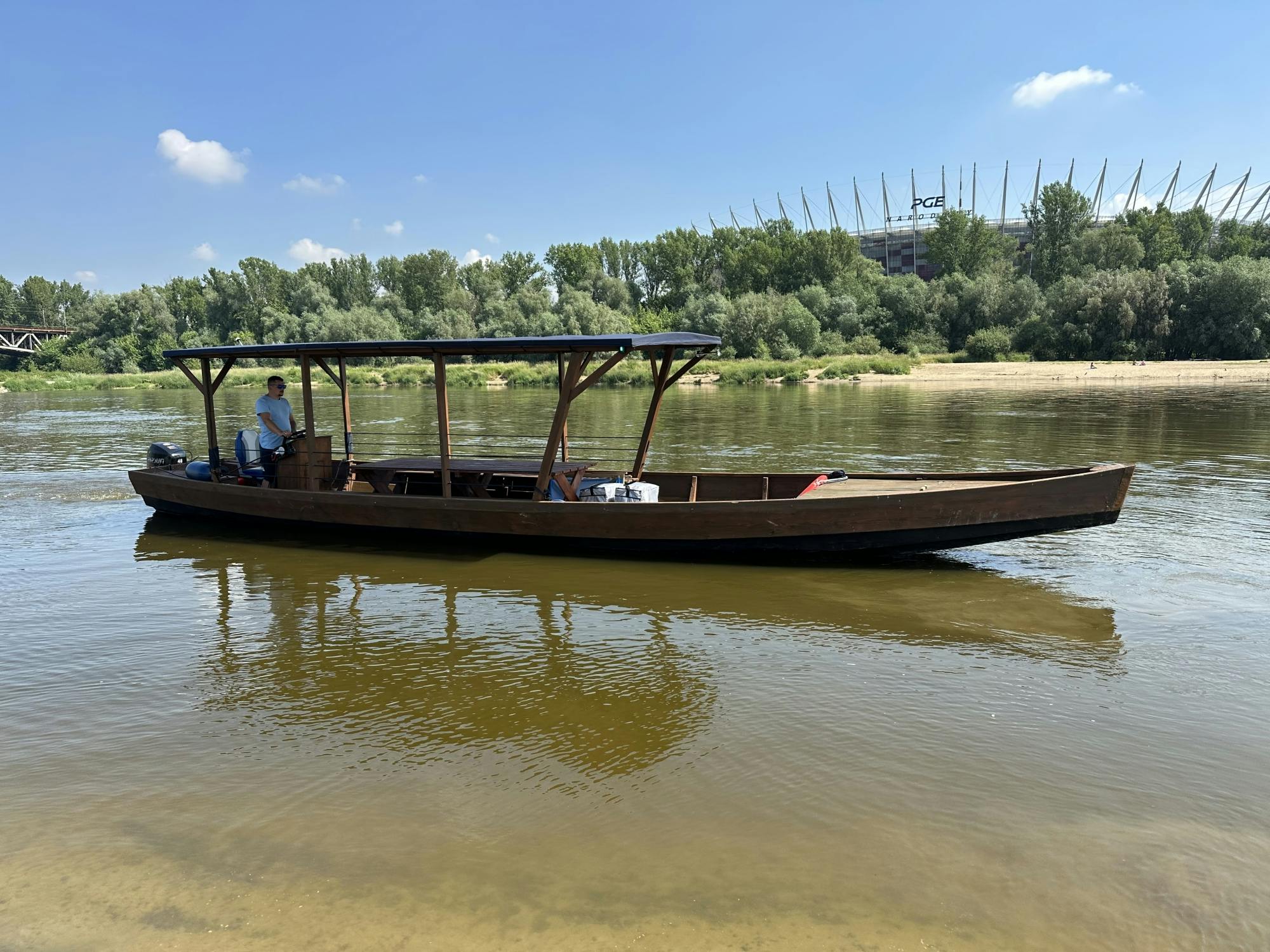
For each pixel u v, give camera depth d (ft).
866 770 16.69
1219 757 17.03
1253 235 297.33
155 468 45.14
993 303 245.04
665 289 340.18
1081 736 18.03
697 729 18.58
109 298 343.87
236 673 22.18
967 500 29.89
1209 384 148.36
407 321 314.14
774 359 228.63
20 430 90.17
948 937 11.94
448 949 11.82
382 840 14.56
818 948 11.70
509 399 141.28
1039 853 13.91
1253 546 33.24
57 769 17.28
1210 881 13.15
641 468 40.52
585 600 28.04
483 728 18.84
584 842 14.39
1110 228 274.57
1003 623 25.26
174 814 15.51
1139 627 24.70
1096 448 62.90
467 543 35.60
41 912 12.80
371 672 22.15
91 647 24.23
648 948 11.74
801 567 31.91
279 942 12.05
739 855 13.94
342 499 36.29
